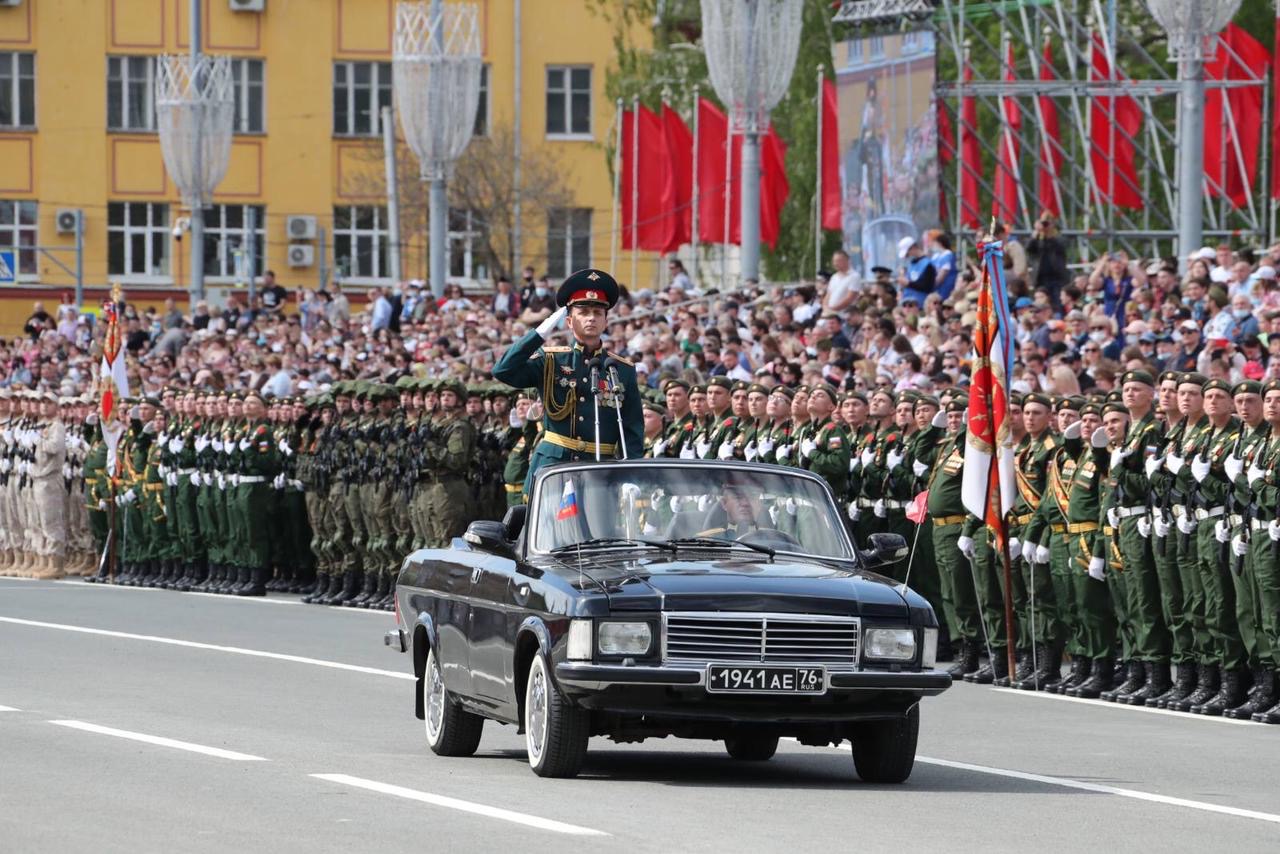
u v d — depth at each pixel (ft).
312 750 123.34
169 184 593.83
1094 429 164.86
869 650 108.37
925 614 109.70
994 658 176.14
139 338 428.97
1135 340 229.04
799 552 117.91
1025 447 171.94
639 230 411.95
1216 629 152.97
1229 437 151.12
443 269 371.56
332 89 595.06
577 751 110.52
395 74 365.61
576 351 133.08
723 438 202.90
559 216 593.42
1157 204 393.09
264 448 267.59
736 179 393.70
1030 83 342.03
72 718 136.87
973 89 342.64
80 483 310.45
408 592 133.80
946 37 377.71
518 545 119.65
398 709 146.30
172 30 593.42
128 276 594.24
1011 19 430.20
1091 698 164.55
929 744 131.95
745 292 309.22
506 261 579.89
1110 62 377.30
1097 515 163.84
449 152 367.66
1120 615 162.71
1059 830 96.68
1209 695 155.53
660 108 520.01
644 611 107.04
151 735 128.16
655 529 118.01
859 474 190.29
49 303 589.73
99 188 591.78
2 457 319.06
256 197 595.06
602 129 594.24
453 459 230.68
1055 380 194.59
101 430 304.71
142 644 192.65
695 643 107.04
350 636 203.51
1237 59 356.59
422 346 331.98
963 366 223.30
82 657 179.93
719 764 122.11
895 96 342.23
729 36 301.22
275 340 379.14
